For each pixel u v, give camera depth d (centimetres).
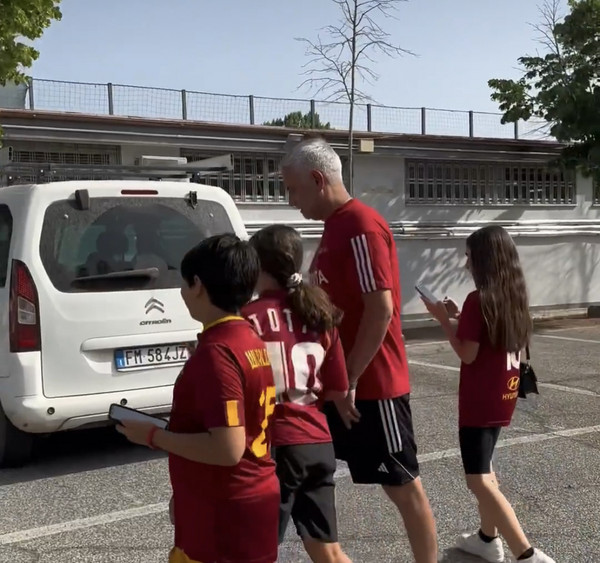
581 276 1686
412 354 1183
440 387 900
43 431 549
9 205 577
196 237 616
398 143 1522
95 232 573
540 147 1678
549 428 693
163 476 566
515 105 1592
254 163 1420
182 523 255
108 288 569
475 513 484
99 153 1274
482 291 381
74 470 583
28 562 419
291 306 314
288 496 309
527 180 1723
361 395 352
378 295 339
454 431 689
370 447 354
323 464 314
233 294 255
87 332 558
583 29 1511
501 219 1688
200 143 1321
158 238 598
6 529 466
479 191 1662
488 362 386
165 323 587
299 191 357
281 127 1402
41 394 545
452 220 1623
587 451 618
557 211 1762
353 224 346
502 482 543
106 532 460
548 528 458
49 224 559
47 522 477
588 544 435
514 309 380
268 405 260
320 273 354
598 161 1520
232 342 250
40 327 546
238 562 251
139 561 419
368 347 341
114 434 685
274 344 307
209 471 249
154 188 603
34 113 1172
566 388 870
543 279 1641
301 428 312
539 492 522
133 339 573
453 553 423
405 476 355
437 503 502
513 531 384
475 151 1609
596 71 1529
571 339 1306
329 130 1439
